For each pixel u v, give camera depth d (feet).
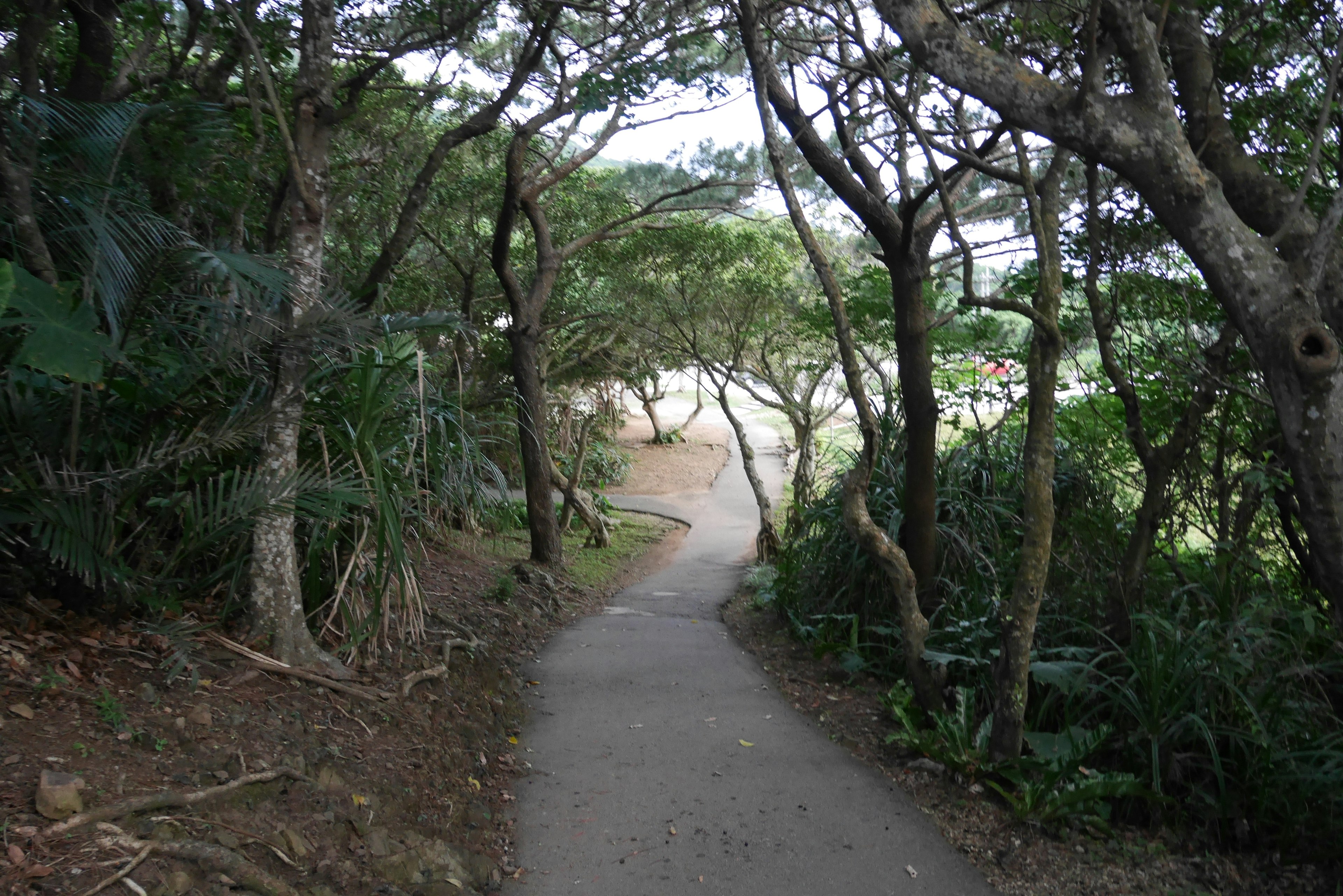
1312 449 10.95
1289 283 11.08
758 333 51.78
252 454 15.44
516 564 33.94
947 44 13.26
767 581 36.76
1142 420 21.97
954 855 14.12
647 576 43.52
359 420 16.07
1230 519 20.76
